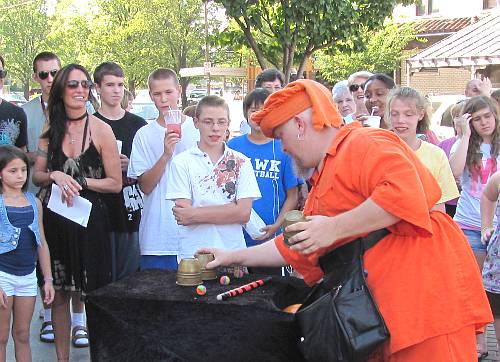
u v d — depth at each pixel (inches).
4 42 1245.1
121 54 986.1
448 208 205.2
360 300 84.9
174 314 96.4
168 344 97.2
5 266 144.6
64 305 155.5
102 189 153.1
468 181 176.1
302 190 162.2
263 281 104.7
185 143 164.6
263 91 157.9
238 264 107.2
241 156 143.3
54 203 146.3
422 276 86.8
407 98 139.2
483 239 159.8
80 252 149.3
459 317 87.0
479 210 174.2
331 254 91.1
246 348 93.7
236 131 500.4
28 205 147.8
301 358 91.8
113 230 167.8
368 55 739.4
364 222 84.9
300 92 92.7
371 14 367.6
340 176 89.4
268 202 155.8
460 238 92.6
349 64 741.9
